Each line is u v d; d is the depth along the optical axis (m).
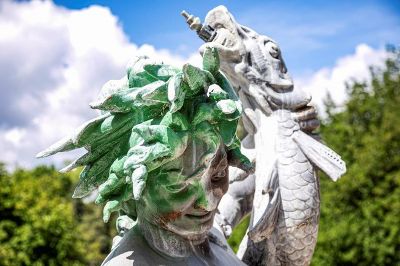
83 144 1.95
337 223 15.50
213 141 1.90
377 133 17.69
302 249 2.51
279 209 2.47
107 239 19.73
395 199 15.33
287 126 2.59
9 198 14.98
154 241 1.99
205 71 1.88
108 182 1.94
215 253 2.21
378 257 14.77
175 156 1.84
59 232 15.07
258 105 2.64
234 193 2.64
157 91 1.83
